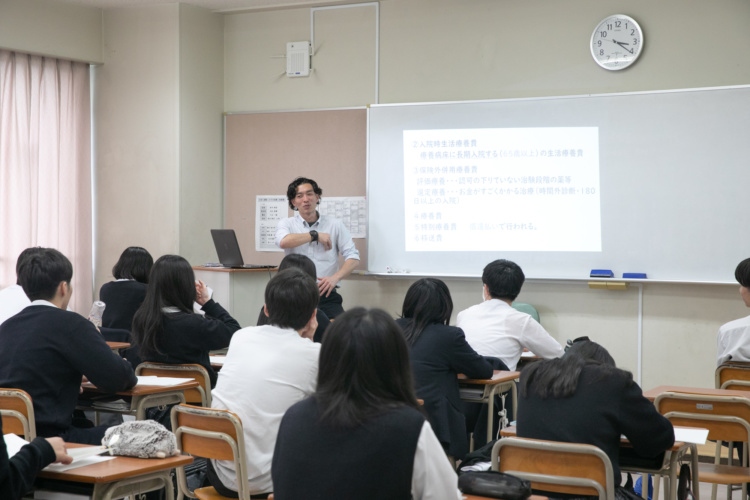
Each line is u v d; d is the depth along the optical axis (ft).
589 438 6.94
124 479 5.96
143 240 20.25
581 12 17.47
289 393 7.51
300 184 17.94
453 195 18.43
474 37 18.44
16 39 18.98
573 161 17.43
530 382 7.33
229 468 7.70
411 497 4.55
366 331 4.67
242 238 20.75
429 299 10.45
